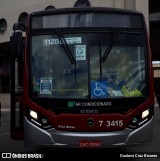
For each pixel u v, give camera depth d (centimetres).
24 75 743
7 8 3878
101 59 731
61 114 709
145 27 763
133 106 722
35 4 3525
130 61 740
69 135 701
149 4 3094
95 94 717
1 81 4934
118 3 2827
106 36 742
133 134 713
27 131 728
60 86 725
